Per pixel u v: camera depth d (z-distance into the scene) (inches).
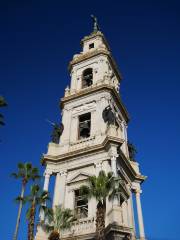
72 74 2127.2
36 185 1369.3
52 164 1605.6
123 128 1903.3
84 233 1273.4
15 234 1358.3
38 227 1295.5
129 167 1617.9
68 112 1857.8
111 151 1460.4
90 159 1534.2
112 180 1181.1
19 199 1485.0
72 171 1567.4
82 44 2369.6
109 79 1918.1
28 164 1601.9
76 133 1733.5
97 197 1123.3
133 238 1349.7
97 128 1652.3
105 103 1765.5
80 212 1421.0
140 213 1555.1
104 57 2103.8
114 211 1227.2
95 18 2578.7
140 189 1667.1
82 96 1872.5
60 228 1246.3
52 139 1734.7
